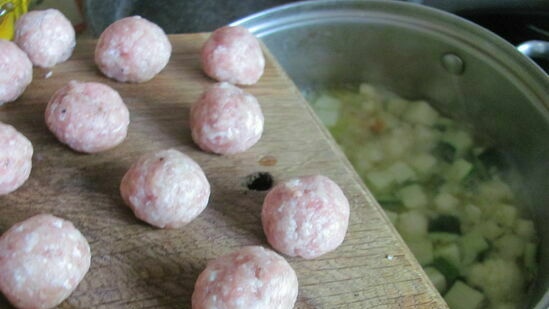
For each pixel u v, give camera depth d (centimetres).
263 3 46
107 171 28
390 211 37
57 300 23
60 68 33
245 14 45
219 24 44
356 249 27
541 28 40
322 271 26
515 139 37
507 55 34
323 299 25
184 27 43
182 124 31
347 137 41
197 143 30
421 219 36
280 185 27
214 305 22
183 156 27
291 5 38
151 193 25
